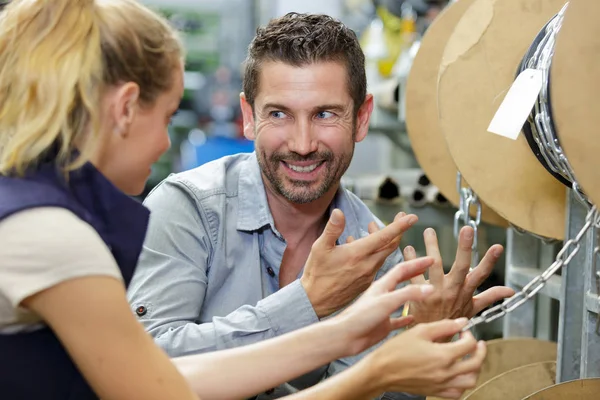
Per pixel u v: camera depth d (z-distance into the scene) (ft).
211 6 13.44
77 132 3.34
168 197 5.30
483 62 5.23
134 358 3.21
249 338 4.67
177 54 3.60
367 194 8.65
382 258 4.60
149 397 3.23
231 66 13.53
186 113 13.41
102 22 3.36
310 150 4.93
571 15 3.14
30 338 3.33
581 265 4.83
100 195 3.44
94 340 3.14
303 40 4.84
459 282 4.42
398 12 9.98
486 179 5.26
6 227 3.11
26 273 3.07
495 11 5.20
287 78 4.84
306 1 12.94
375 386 3.58
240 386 3.93
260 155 5.08
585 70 3.14
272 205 5.37
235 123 13.44
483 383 5.34
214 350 4.71
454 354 3.48
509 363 5.71
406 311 4.93
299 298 4.64
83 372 3.24
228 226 5.34
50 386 3.39
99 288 3.13
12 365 3.31
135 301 5.03
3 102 3.31
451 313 4.49
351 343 3.93
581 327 4.88
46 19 3.30
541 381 4.99
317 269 4.60
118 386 3.19
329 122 5.01
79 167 3.36
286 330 4.67
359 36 11.35
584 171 3.17
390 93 8.72
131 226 3.57
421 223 8.45
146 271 5.12
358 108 5.22
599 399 4.09
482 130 5.24
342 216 4.41
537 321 7.88
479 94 5.23
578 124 3.16
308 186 5.07
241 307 4.83
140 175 3.64
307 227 5.43
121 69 3.36
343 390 3.62
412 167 11.71
